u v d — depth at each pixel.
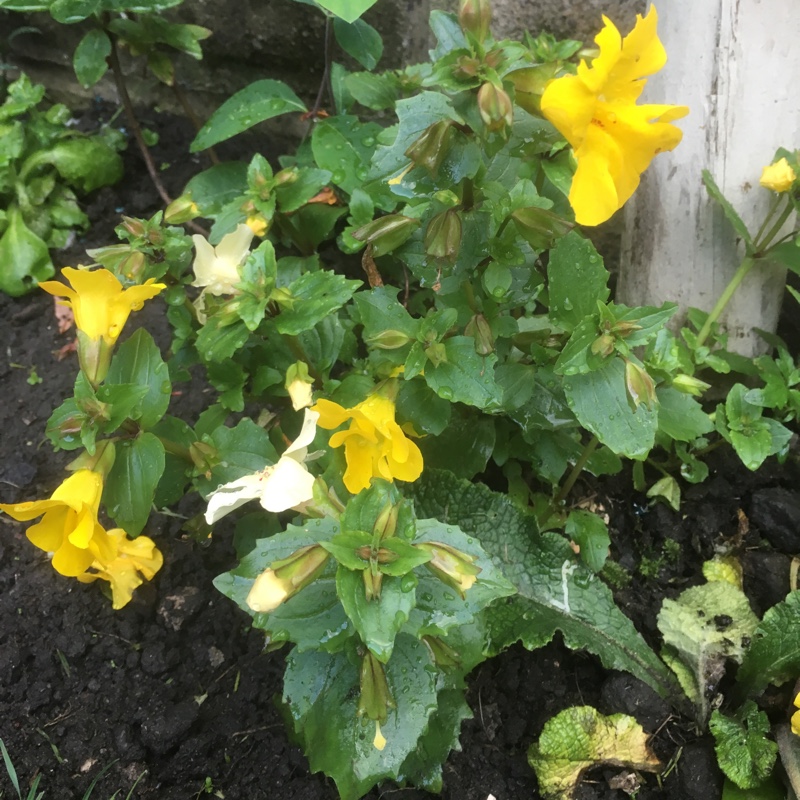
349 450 0.32
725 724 0.36
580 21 0.43
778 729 0.35
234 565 0.41
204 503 0.43
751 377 0.44
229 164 0.48
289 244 0.46
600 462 0.39
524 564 0.39
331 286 0.33
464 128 0.29
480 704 0.38
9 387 0.48
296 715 0.31
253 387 0.37
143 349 0.33
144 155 0.50
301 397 0.33
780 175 0.37
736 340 0.44
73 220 0.52
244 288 0.33
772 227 0.40
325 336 0.37
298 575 0.26
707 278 0.42
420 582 0.29
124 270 0.34
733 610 0.38
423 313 0.43
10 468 0.44
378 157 0.30
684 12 0.37
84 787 0.36
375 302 0.33
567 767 0.35
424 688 0.30
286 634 0.29
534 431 0.38
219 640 0.39
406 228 0.32
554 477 0.39
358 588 0.26
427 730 0.34
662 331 0.36
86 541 0.30
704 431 0.37
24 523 0.42
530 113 0.29
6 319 0.50
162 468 0.33
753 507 0.42
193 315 0.38
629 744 0.36
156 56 0.45
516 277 0.34
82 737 0.37
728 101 0.38
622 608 0.40
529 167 0.36
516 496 0.41
